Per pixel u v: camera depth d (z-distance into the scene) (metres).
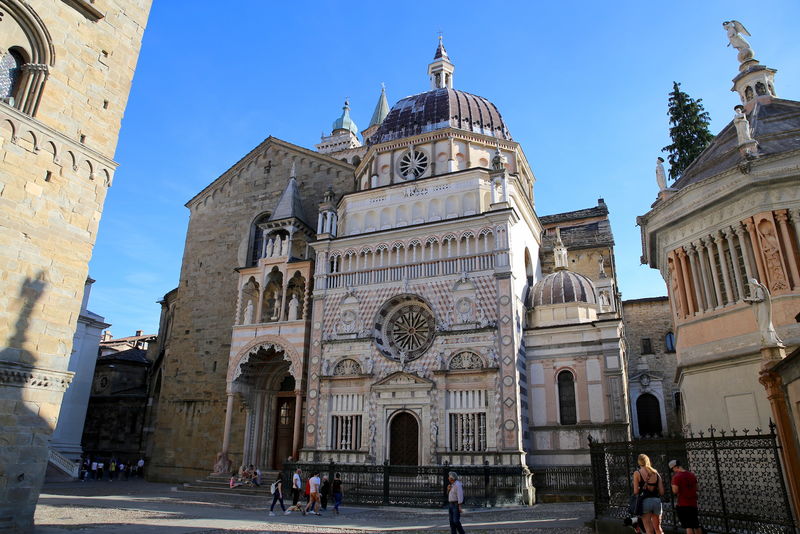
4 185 18.52
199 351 52.97
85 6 21.86
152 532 19.56
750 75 28.30
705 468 18.12
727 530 15.59
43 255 19.47
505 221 38.75
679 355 25.81
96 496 35.78
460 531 18.80
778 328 20.86
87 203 21.22
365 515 27.91
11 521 17.41
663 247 27.91
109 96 22.69
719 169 25.20
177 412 51.88
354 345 40.62
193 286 55.94
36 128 19.67
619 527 17.88
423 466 32.66
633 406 52.66
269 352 46.41
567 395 38.44
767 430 20.50
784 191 22.05
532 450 37.66
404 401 37.72
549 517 25.70
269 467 45.75
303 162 55.25
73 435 57.47
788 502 14.81
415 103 53.16
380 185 48.41
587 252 53.62
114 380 70.19
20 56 20.20
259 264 47.59
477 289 38.22
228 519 25.06
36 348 18.84
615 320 38.03
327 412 39.81
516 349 36.19
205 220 58.16
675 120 51.09
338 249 44.19
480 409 35.72
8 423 17.75
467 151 47.59
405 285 40.53
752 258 22.47
